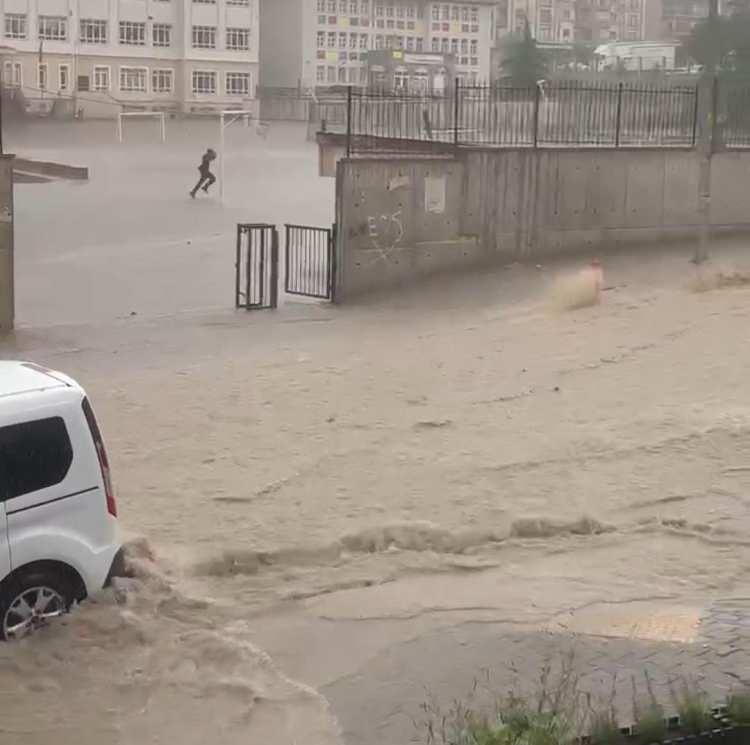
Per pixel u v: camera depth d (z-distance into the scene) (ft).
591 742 21.58
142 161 232.53
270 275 91.35
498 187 94.07
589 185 98.84
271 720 25.96
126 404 55.93
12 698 26.84
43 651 28.66
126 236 123.65
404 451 47.83
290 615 31.94
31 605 29.07
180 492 42.93
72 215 141.79
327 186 181.16
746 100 110.22
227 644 29.55
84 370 64.08
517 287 88.17
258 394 57.67
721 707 22.76
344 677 27.99
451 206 91.76
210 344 71.05
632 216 101.65
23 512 28.76
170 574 34.58
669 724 22.16
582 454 46.70
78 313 82.02
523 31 347.77
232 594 33.35
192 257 108.68
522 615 31.55
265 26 416.26
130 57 370.94
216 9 383.65
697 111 107.55
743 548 36.70
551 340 69.31
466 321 77.30
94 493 30.09
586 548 37.09
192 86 382.22
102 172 206.49
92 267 102.83
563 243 98.37
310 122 303.27
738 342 66.33
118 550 30.96
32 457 29.01
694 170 104.17
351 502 41.70
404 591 33.68
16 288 91.66
